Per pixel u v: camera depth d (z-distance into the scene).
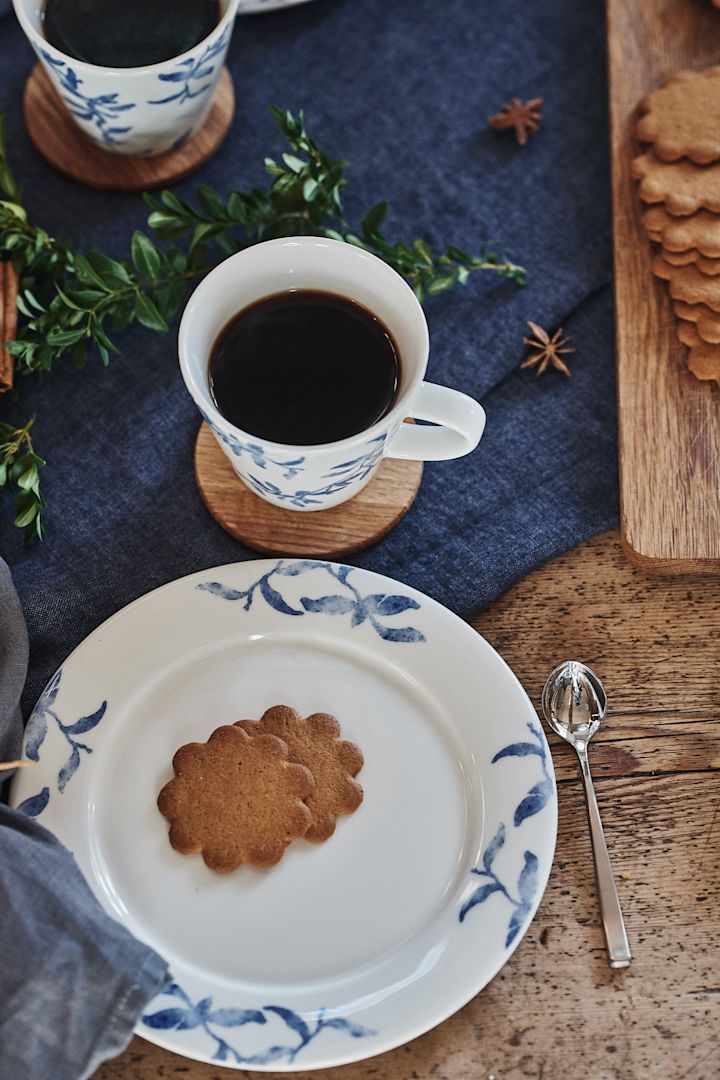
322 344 0.64
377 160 0.75
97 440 0.69
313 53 0.78
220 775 0.61
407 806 0.61
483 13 0.79
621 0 0.77
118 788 0.61
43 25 0.69
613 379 0.71
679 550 0.66
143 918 0.59
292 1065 0.56
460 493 0.69
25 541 0.66
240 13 0.77
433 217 0.74
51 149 0.73
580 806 0.63
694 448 0.67
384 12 0.79
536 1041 0.59
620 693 0.65
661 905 0.62
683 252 0.69
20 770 0.61
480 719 0.61
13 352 0.66
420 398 0.61
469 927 0.58
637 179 0.72
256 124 0.76
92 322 0.67
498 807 0.60
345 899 0.60
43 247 0.69
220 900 0.60
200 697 0.62
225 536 0.67
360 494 0.67
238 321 0.64
